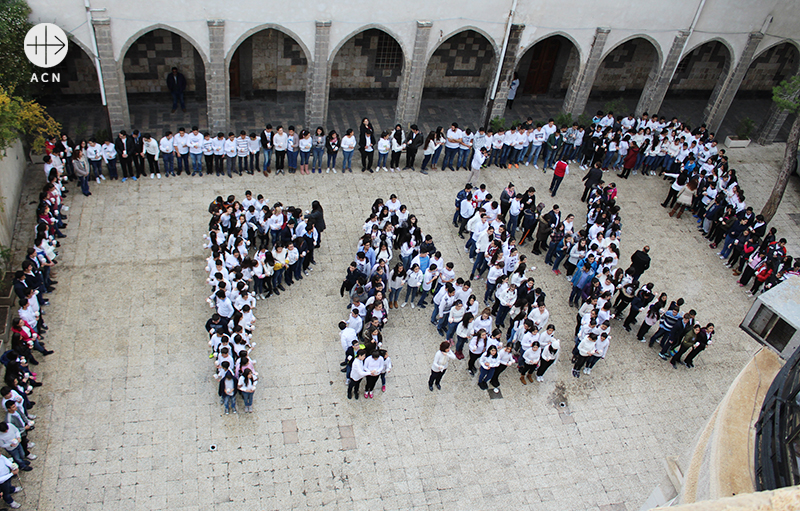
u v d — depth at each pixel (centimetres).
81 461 1255
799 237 2220
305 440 1359
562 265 1947
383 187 2144
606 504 1340
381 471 1328
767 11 2434
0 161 1669
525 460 1398
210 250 1781
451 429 1433
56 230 1727
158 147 1998
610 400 1564
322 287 1734
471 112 2723
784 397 450
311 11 2072
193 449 1307
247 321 1509
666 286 1933
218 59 2073
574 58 2817
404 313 1700
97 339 1492
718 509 280
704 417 1558
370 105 2667
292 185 2078
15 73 1741
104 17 1877
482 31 2281
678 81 3017
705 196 2150
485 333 1463
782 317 599
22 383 1266
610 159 2388
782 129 2891
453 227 2019
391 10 2144
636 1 2325
